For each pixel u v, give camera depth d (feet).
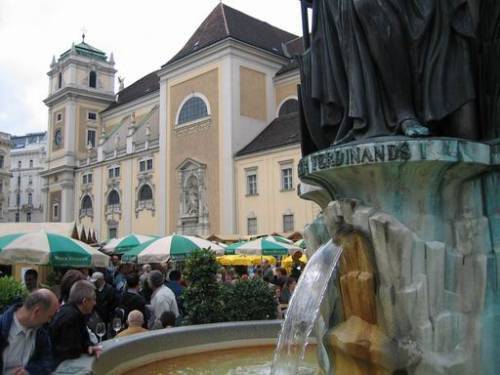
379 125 10.50
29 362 10.99
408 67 10.55
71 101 183.42
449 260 9.76
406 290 9.36
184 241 46.34
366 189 10.17
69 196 175.52
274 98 132.26
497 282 9.58
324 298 10.72
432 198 9.95
